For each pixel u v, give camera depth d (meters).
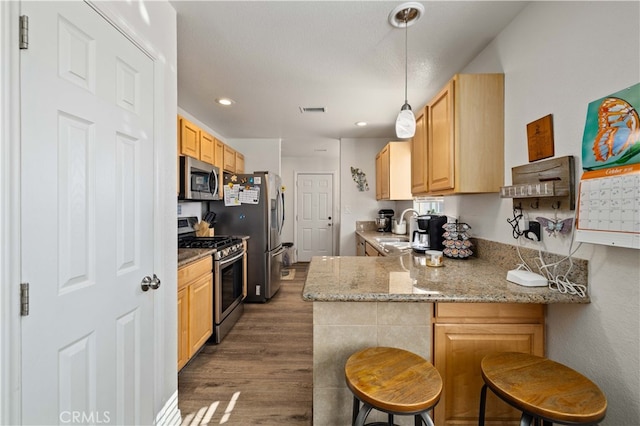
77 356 0.94
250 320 2.99
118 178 1.12
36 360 0.81
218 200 3.45
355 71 2.19
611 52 1.03
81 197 0.95
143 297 1.28
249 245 3.49
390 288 1.26
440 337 1.29
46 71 0.83
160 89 1.39
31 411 0.79
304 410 1.66
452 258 1.96
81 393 0.95
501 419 1.31
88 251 0.98
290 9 1.51
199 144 2.76
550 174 1.30
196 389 1.84
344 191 4.39
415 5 1.46
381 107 2.97
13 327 0.75
